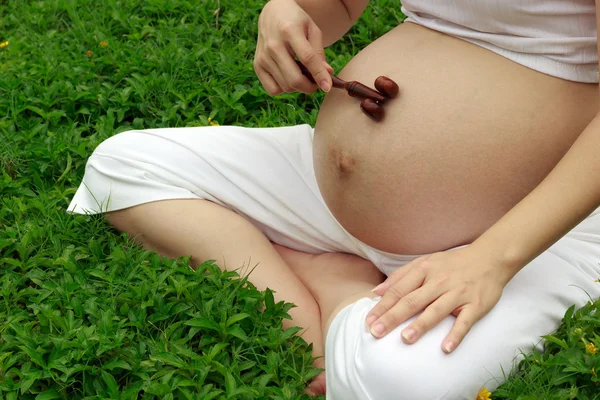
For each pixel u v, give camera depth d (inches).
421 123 52.9
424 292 49.4
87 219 63.6
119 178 60.9
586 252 58.2
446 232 54.2
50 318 54.7
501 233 50.1
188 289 56.5
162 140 61.4
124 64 84.1
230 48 87.4
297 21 56.9
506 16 52.6
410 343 48.9
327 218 60.3
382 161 53.7
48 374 51.3
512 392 50.1
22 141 74.5
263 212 60.8
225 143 61.4
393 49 56.6
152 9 94.0
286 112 80.4
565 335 53.7
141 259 59.5
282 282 58.0
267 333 54.6
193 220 58.9
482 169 52.4
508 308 51.3
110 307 55.9
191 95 80.0
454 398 48.8
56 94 80.2
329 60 87.8
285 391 50.6
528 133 52.1
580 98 52.7
